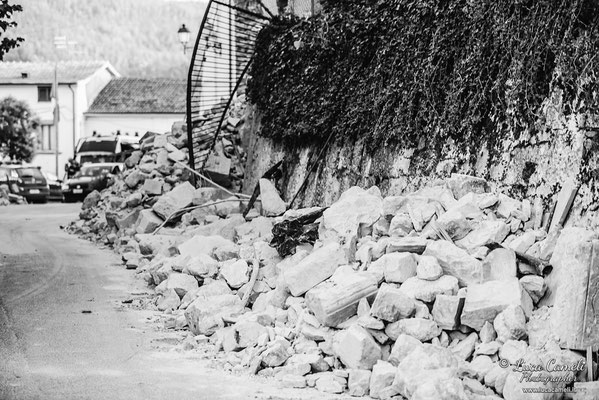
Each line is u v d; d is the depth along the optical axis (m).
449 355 8.52
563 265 8.59
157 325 11.93
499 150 12.00
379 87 15.55
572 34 10.55
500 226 10.16
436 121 13.76
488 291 9.00
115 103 74.06
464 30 12.98
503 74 12.04
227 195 21.45
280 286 10.95
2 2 17.03
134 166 26.94
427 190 11.79
